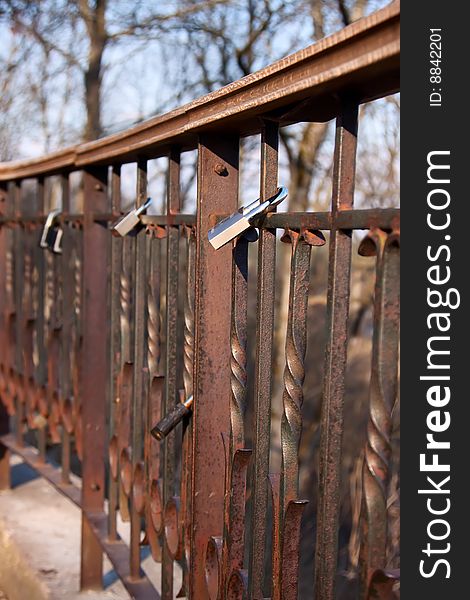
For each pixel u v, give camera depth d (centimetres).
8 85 768
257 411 138
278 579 130
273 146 138
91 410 251
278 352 725
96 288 251
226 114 141
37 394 301
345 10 643
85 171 250
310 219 120
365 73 101
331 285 112
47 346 296
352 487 642
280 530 131
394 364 103
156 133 181
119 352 226
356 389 749
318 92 113
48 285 348
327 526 114
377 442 103
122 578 212
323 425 114
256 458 138
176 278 183
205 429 165
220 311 165
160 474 213
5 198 349
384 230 103
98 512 251
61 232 277
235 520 151
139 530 209
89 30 744
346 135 112
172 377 182
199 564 166
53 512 324
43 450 300
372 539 103
